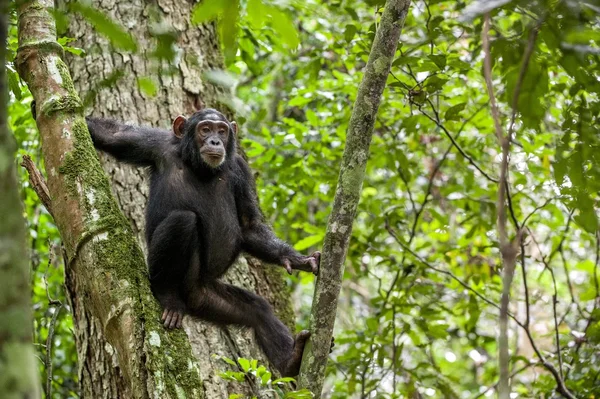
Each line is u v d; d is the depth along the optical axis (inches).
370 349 581.0
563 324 791.1
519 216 663.1
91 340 487.2
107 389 472.7
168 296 418.9
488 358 899.4
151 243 424.2
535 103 395.2
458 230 888.9
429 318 590.6
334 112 707.4
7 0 156.9
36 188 362.9
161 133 475.8
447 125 636.1
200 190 462.0
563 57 378.9
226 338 481.1
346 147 355.9
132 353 317.4
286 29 219.0
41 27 363.9
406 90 515.5
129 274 330.6
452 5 717.9
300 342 382.0
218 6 215.2
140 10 555.5
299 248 636.7
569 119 433.1
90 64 546.3
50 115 348.5
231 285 466.6
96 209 337.7
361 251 626.8
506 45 384.5
